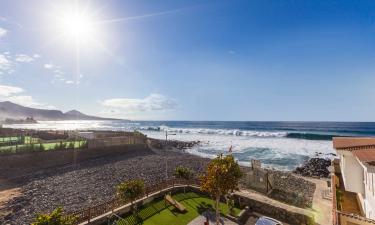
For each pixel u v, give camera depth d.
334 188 15.90
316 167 46.69
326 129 126.69
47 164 41.97
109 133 68.69
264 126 163.75
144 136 67.69
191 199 23.22
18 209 24.16
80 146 49.16
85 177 36.41
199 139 94.75
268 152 63.59
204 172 40.69
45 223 12.77
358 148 12.80
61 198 27.34
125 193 19.05
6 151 38.44
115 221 17.12
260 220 17.42
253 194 24.50
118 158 51.94
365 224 10.90
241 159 55.66
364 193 14.30
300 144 75.88
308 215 18.77
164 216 19.50
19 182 33.47
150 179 36.03
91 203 25.72
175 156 57.34
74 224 16.30
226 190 18.00
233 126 173.25
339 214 11.73
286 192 28.42
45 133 60.25
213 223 18.75
